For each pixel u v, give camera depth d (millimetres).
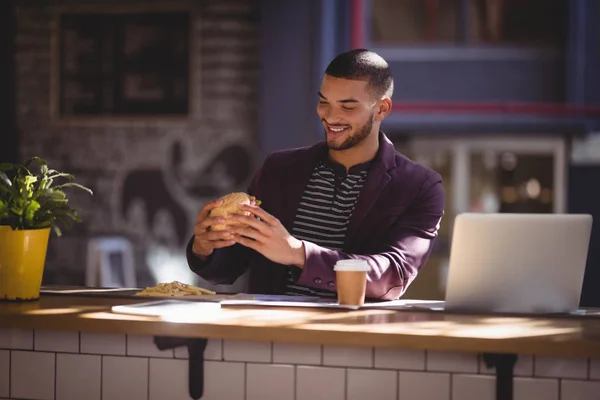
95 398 2451
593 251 8617
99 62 9445
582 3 8453
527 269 2498
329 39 8578
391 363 2270
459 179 8773
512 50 8656
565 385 2176
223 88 9227
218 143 9281
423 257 2949
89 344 2453
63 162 9508
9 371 2510
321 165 3113
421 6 8758
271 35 8773
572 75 8508
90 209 9469
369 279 2713
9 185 2652
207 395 2375
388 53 8781
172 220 9383
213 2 9188
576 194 8648
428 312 2512
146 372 2414
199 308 2500
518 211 8742
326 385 2305
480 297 2525
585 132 8414
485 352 2156
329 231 3039
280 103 8789
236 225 2703
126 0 9305
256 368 2346
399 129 8555
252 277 3125
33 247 2656
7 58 9484
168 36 9328
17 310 2490
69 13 9422
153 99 9391
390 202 2990
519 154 8727
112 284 9344
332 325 2273
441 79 8734
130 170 9430
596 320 2393
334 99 2908
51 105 9477
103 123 9445
